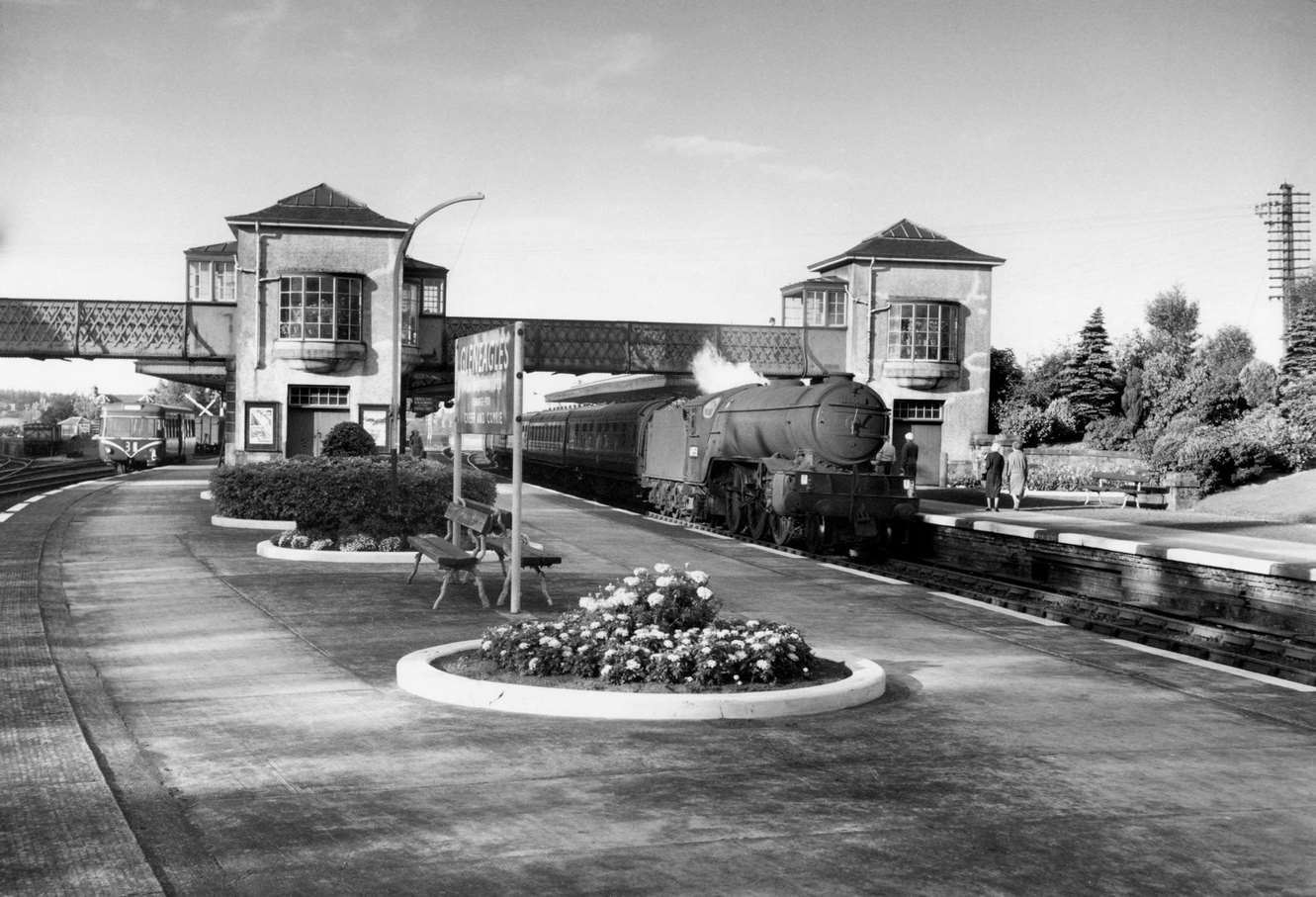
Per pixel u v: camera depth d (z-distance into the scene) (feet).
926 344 139.44
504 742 23.70
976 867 17.29
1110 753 23.81
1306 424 124.26
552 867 16.99
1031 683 30.60
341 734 24.21
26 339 129.49
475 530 44.98
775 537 79.41
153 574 49.62
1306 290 219.20
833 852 17.78
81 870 16.48
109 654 32.60
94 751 22.67
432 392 169.58
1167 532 73.26
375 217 131.44
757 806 19.93
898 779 21.63
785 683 27.99
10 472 167.63
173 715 25.68
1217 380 156.76
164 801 19.77
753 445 83.61
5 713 25.32
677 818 19.24
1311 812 20.17
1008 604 51.60
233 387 133.80
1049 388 163.22
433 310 136.98
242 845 17.75
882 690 28.78
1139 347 180.04
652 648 28.30
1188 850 18.21
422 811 19.40
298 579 48.47
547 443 165.48
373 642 34.65
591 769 21.88
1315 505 90.33
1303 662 40.75
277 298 127.54
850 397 75.92
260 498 70.13
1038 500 113.91
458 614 39.93
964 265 141.49
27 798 19.62
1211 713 27.55
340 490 57.16
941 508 96.73
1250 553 58.65
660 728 25.04
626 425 118.62
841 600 46.01
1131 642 37.52
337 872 16.70
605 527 77.71
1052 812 19.93
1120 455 138.21
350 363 129.18
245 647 33.78
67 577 48.44
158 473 149.38
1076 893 16.40
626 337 141.38
